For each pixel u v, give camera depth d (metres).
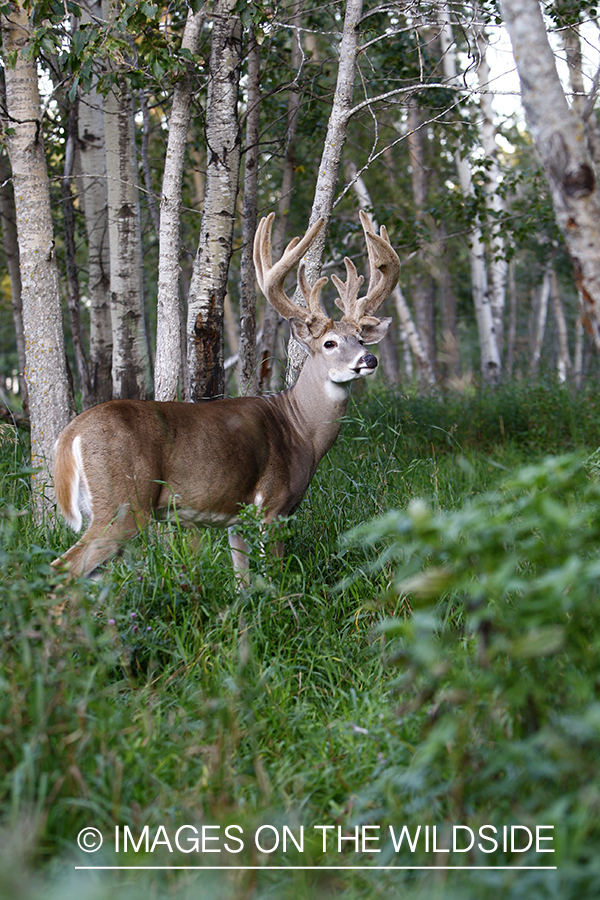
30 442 7.91
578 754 2.78
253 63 10.89
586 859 2.74
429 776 3.18
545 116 3.88
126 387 9.34
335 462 8.19
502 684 3.13
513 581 3.20
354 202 18.50
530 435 11.65
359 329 6.80
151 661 4.35
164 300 7.92
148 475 5.62
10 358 26.47
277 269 6.79
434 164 23.45
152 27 7.82
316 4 12.92
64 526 6.24
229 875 3.02
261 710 4.14
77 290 11.12
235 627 4.87
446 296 25.02
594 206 3.86
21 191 7.25
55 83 10.62
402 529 3.24
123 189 9.20
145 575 5.08
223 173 8.00
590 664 3.10
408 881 3.09
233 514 6.21
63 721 3.38
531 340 28.52
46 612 4.04
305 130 13.71
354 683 4.58
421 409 11.78
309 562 5.90
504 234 14.73
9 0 7.12
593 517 3.99
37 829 2.88
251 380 9.24
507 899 2.71
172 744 3.68
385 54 13.27
